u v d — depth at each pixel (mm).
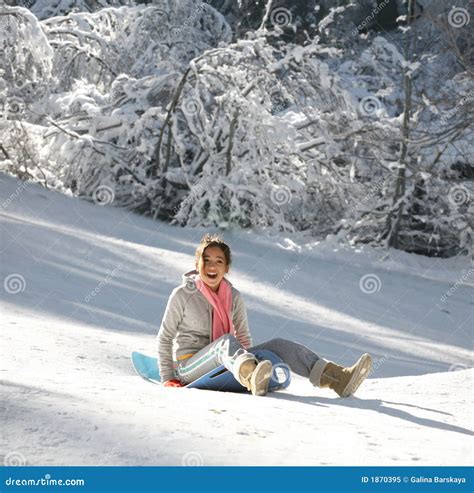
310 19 45844
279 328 16547
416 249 31141
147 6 34656
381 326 18641
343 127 30375
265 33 30344
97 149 29312
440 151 30547
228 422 6531
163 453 5391
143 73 33219
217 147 30172
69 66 33250
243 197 29016
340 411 7867
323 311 19219
